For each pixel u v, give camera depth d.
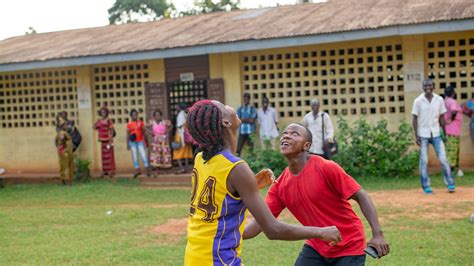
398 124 13.73
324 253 3.99
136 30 18.41
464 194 10.26
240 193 3.12
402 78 13.73
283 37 13.19
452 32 13.12
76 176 15.30
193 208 3.23
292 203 4.04
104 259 6.98
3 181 15.91
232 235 3.16
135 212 10.24
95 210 10.70
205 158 3.21
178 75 15.56
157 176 14.42
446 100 12.09
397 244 7.08
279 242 7.58
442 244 7.00
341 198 3.91
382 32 12.52
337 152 11.77
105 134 15.27
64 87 16.69
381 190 11.30
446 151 12.05
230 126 3.24
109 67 16.31
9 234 8.76
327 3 17.20
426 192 10.51
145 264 6.68
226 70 14.97
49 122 16.91
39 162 17.05
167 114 15.62
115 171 15.80
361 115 14.01
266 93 14.82
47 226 9.34
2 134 17.38
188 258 3.19
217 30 15.47
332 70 14.26
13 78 17.17
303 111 14.53
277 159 13.37
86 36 18.89
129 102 16.20
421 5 14.03
